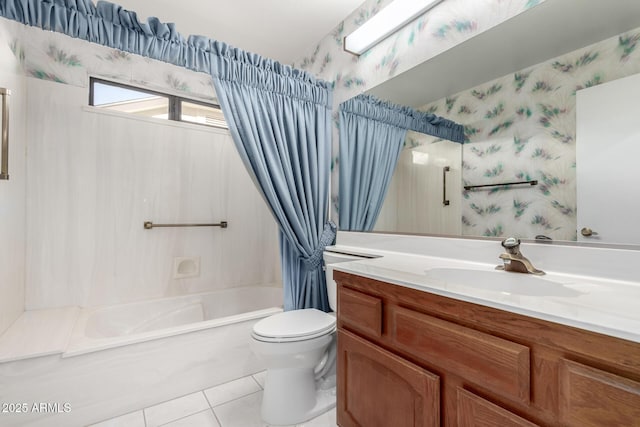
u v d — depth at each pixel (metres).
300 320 1.57
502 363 0.71
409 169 1.63
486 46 1.28
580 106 1.02
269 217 2.84
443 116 1.46
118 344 1.46
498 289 1.02
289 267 1.90
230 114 1.62
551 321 0.63
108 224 2.11
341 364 1.24
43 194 1.89
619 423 0.54
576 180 1.03
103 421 1.41
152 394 1.54
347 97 2.01
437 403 0.86
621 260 0.89
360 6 1.90
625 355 0.55
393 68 1.69
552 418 0.64
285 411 1.40
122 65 2.16
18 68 1.71
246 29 2.14
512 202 1.21
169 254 2.35
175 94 2.42
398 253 1.58
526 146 1.17
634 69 0.91
